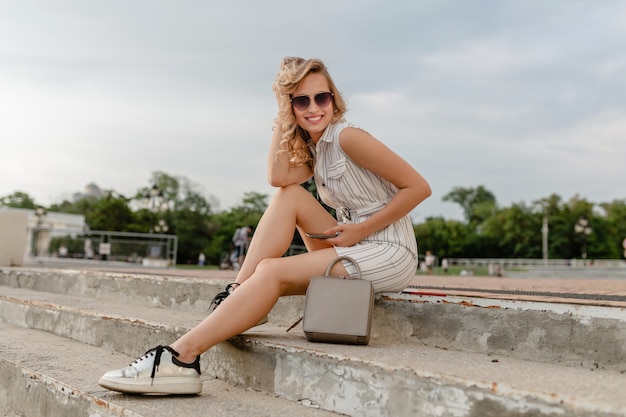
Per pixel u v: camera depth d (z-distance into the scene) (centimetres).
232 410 186
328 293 216
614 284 632
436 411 160
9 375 264
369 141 233
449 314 220
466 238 7506
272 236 243
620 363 177
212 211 7031
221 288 326
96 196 7650
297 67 239
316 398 193
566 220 7194
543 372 171
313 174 262
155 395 203
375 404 175
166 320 282
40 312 377
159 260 1833
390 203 234
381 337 238
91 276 452
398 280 240
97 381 226
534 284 595
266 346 214
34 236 1802
